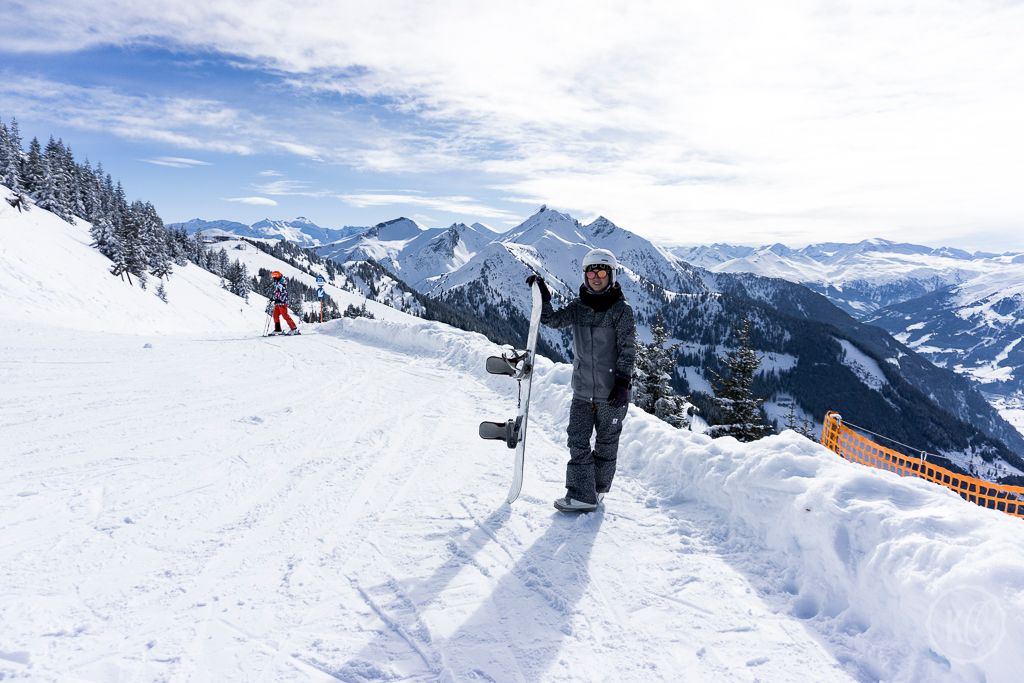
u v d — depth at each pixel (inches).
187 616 97.3
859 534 103.1
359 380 332.5
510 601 105.3
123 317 1127.6
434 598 105.7
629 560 121.0
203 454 184.5
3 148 2792.8
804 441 140.2
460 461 186.1
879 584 94.8
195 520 135.3
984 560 84.5
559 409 238.1
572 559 120.9
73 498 143.5
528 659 89.4
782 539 118.3
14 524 127.2
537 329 146.8
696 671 86.7
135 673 82.7
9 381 270.4
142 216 2972.4
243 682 82.0
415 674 85.4
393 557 120.6
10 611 95.1
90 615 96.0
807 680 84.7
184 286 3090.6
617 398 135.3
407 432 221.8
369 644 92.0
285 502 148.7
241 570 113.4
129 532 127.0
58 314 876.6
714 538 129.3
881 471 125.8
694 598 106.8
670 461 162.7
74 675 81.5
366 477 169.5
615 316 137.9
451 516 141.9
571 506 141.6
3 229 1235.2
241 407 253.0
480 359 365.7
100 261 1984.5
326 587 108.3
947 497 110.0
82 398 249.1
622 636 95.5
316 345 487.8
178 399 260.1
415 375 352.8
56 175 3105.3
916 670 83.8
